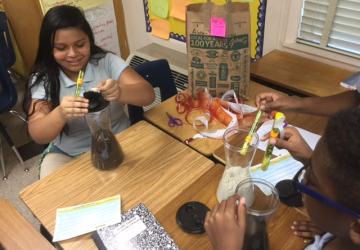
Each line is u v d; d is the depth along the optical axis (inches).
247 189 30.3
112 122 56.4
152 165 42.6
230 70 51.6
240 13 46.8
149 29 96.7
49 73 50.9
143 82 54.2
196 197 36.9
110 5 98.9
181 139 47.8
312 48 72.3
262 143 43.6
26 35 98.3
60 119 44.9
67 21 46.4
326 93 60.7
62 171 42.3
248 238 28.3
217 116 50.6
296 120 49.1
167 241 32.3
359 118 21.3
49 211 36.8
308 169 25.8
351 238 23.8
